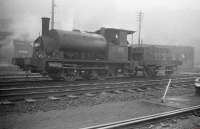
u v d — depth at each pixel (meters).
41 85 11.33
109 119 6.34
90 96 9.35
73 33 14.37
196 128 5.68
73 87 10.58
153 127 5.60
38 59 13.25
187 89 12.58
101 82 13.26
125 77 17.14
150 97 9.88
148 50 18.48
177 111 6.76
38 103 7.83
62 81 13.48
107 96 9.50
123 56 17.22
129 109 7.58
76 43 14.22
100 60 15.48
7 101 7.68
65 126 5.65
